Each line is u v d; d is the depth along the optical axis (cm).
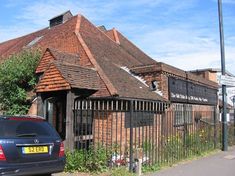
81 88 1307
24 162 778
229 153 1617
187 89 1916
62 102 1519
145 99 1514
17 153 770
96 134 1291
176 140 1321
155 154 1183
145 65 1741
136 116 1155
